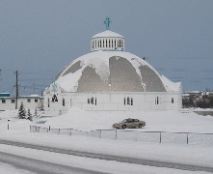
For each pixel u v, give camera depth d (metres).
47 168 51.25
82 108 197.38
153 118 165.38
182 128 126.94
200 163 49.47
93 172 46.56
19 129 134.12
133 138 87.69
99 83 199.88
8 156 65.00
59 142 82.19
